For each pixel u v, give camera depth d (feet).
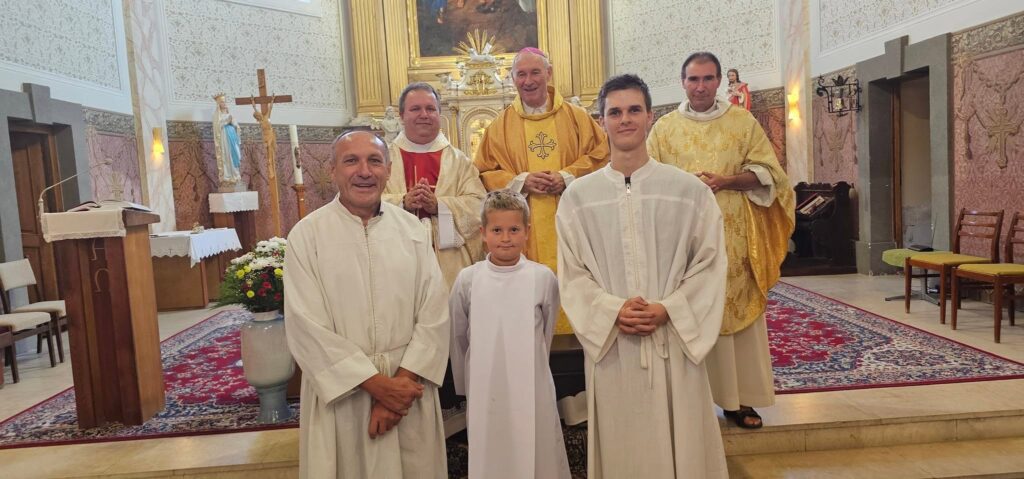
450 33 37.93
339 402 7.46
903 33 22.93
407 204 10.64
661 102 35.24
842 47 26.71
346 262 7.69
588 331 7.68
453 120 35.81
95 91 24.75
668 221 7.89
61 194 23.07
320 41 36.04
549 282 8.20
